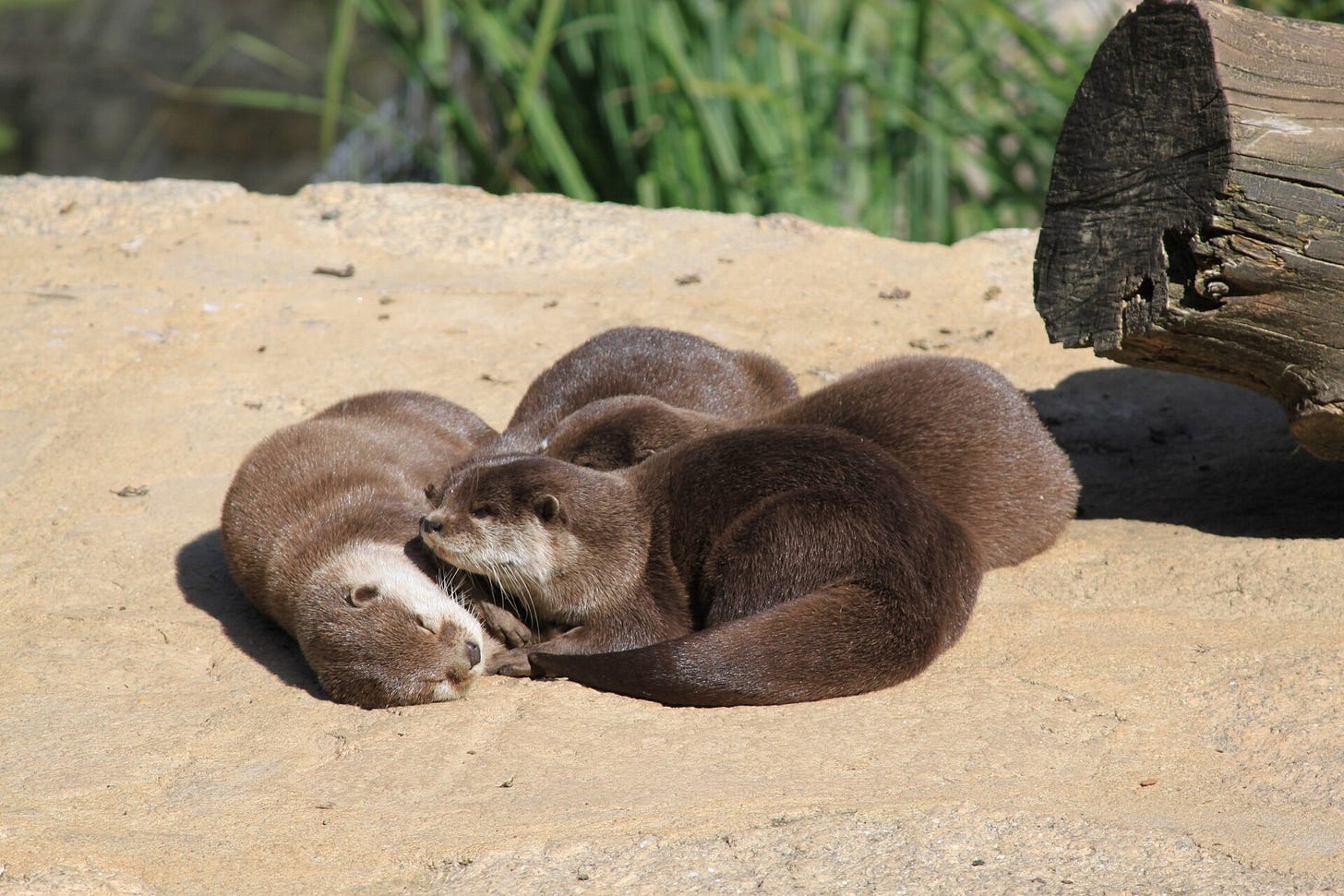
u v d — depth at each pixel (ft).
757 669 45.80
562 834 37.50
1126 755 41.04
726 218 96.37
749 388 68.44
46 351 78.38
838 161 122.93
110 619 54.08
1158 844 35.94
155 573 58.39
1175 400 73.77
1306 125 49.57
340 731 45.68
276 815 39.83
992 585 54.54
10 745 44.52
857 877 34.99
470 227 94.89
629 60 115.55
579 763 42.06
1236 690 44.39
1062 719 43.34
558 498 53.01
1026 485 56.54
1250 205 49.57
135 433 70.18
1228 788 38.99
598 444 60.29
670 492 53.83
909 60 118.52
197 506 63.82
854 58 119.24
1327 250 49.83
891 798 38.58
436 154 130.93
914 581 47.57
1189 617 50.21
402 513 56.39
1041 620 50.75
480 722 45.73
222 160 191.52
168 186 99.66
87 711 47.06
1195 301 51.72
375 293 86.48
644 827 37.52
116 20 218.38
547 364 77.92
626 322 82.69
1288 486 62.54
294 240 93.50
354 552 52.80
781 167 115.03
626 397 63.87
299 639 50.34
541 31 110.01
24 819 39.27
